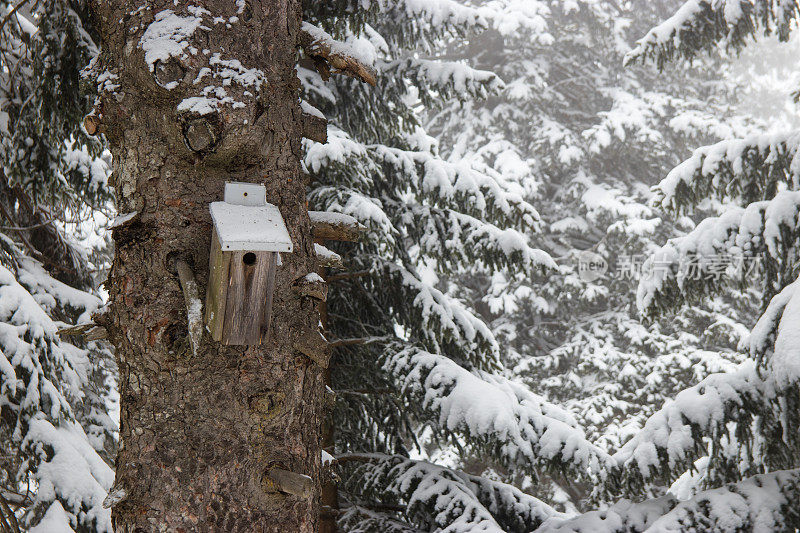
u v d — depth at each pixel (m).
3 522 4.98
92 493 4.80
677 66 16.52
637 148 15.70
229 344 2.03
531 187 14.60
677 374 12.95
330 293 7.04
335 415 6.95
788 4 6.35
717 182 6.21
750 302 13.65
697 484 6.70
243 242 1.95
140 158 2.16
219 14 2.17
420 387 6.04
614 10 17.16
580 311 14.80
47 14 4.67
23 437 4.95
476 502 5.65
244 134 2.10
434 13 7.13
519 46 16.42
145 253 2.12
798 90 6.67
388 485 6.23
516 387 6.71
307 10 6.16
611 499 6.11
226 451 2.07
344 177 6.19
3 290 5.02
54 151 5.55
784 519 4.87
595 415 12.62
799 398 5.24
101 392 8.30
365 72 2.66
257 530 2.07
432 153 7.88
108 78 2.20
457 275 14.66
